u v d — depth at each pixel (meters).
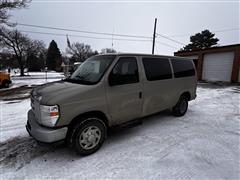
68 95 2.56
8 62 37.53
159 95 3.99
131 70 3.35
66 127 2.58
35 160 2.78
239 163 2.67
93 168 2.55
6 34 27.69
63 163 2.69
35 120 2.87
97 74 3.08
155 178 2.33
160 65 4.04
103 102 2.93
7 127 4.23
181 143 3.34
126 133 3.83
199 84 14.41
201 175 2.39
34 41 36.69
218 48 16.39
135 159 2.78
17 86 13.80
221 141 3.43
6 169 2.54
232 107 6.28
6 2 13.45
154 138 3.57
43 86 3.18
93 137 2.92
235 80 15.06
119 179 2.31
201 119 4.84
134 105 3.44
